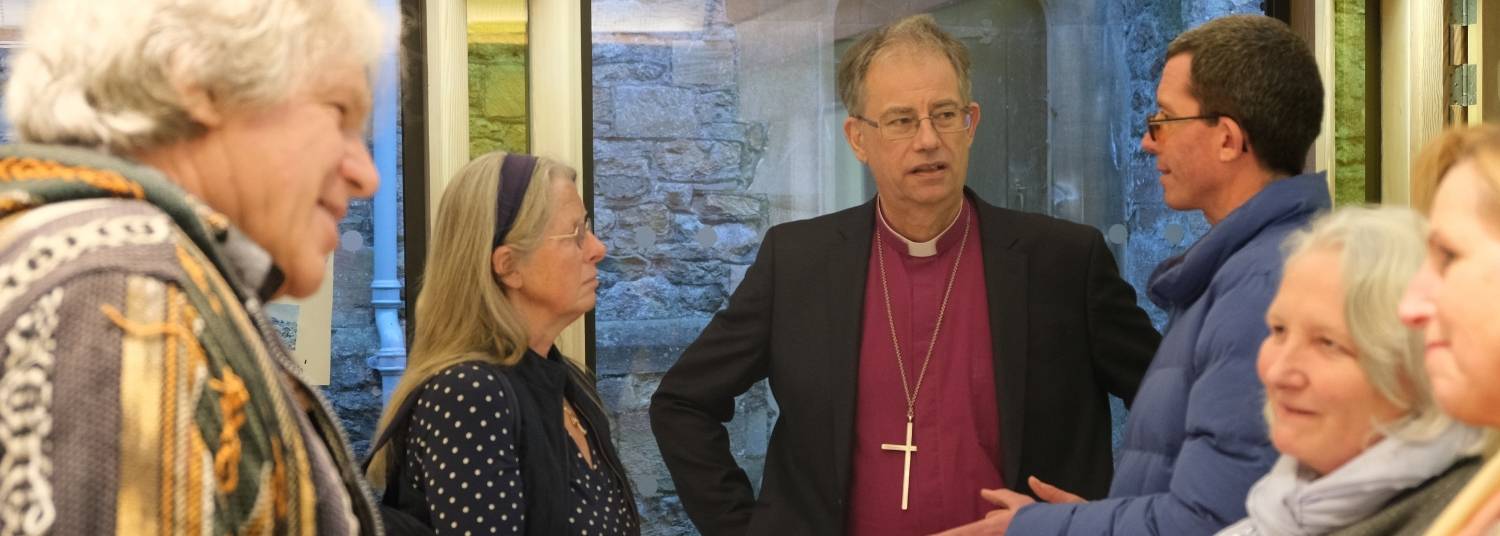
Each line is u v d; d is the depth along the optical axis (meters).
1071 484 2.53
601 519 2.17
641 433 3.24
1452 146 1.08
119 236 0.91
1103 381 2.61
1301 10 3.33
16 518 0.83
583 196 3.14
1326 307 1.37
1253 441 1.60
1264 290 1.67
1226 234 1.82
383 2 2.97
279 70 1.02
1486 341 0.99
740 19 3.24
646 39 3.19
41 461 0.84
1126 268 3.47
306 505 0.98
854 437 2.54
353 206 3.04
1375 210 1.42
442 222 2.19
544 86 3.05
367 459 2.13
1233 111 1.93
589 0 3.14
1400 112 3.30
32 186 0.91
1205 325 1.73
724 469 2.68
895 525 2.50
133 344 0.87
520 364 2.14
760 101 3.26
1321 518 1.32
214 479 0.90
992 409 2.52
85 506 0.84
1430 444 1.27
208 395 0.90
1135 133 3.46
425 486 2.01
